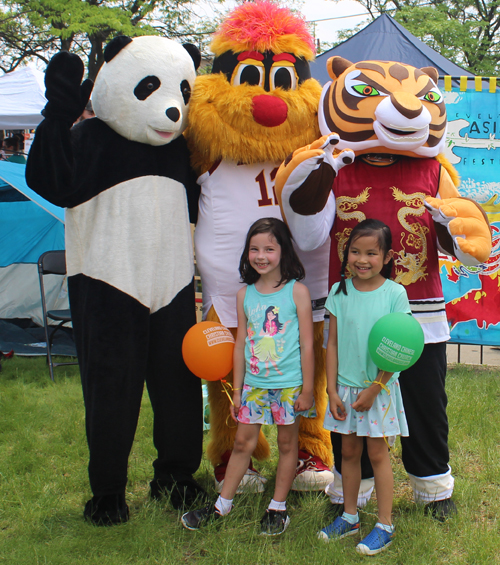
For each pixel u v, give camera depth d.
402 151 2.67
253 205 2.91
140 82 2.61
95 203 2.68
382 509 2.59
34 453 3.65
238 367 2.77
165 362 2.81
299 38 2.85
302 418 3.22
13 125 8.46
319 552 2.44
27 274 7.23
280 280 2.73
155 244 2.72
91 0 17.00
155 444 2.96
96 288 2.67
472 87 5.50
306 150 2.39
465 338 5.70
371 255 2.48
